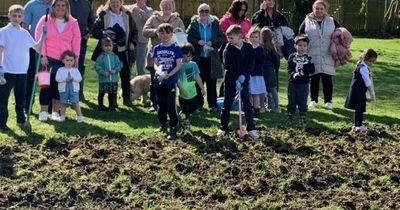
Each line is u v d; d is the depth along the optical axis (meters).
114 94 12.16
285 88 15.57
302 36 11.42
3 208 7.23
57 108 11.18
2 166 8.49
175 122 10.17
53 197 7.59
